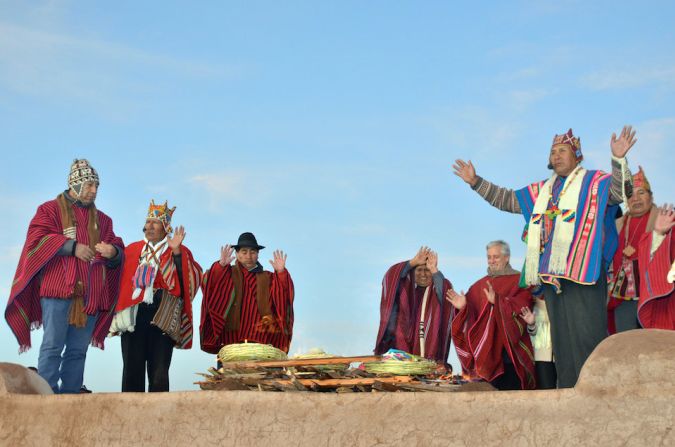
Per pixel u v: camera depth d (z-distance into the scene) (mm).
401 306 9977
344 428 6133
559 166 7488
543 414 5699
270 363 7035
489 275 9320
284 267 10000
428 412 5961
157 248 9320
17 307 8789
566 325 7145
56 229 8898
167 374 9117
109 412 6812
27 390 7281
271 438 6289
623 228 8359
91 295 8766
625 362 5605
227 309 9812
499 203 7816
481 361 8727
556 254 7129
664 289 7336
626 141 7125
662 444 5426
